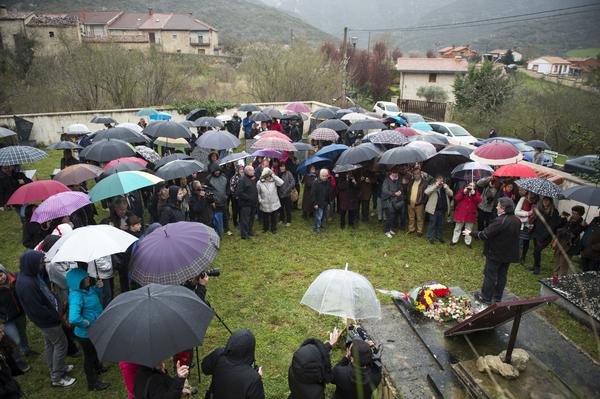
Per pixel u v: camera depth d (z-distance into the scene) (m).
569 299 6.05
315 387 3.31
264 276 7.46
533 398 4.27
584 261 7.12
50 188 6.41
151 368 3.30
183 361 4.32
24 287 4.45
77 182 7.12
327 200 9.12
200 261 4.44
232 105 21.28
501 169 7.87
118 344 3.05
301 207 11.05
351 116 14.12
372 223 9.98
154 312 3.22
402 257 8.15
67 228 5.55
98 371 5.16
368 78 41.06
